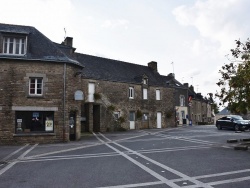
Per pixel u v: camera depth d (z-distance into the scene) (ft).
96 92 84.99
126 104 94.07
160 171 26.27
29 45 56.39
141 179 23.26
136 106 97.91
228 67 45.34
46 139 53.78
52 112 55.31
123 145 49.16
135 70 110.22
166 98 111.55
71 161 32.99
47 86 54.90
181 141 54.44
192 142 52.37
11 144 51.19
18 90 52.75
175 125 113.50
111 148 45.03
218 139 56.90
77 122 60.13
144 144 50.11
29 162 32.86
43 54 56.18
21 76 53.31
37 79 55.06
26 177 24.71
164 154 37.29
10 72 52.70
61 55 57.93
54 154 39.22
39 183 22.41
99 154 38.45
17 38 55.42
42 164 31.32
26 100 53.06
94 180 23.17
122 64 108.06
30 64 54.19
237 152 38.22
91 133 77.97
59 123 55.11
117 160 33.06
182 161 31.53
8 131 51.34
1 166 30.48
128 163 30.86
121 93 92.84
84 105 81.71
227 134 68.90
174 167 28.12
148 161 31.91
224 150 40.47
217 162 30.58
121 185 21.48
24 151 42.22
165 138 61.77
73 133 59.62
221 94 46.16
